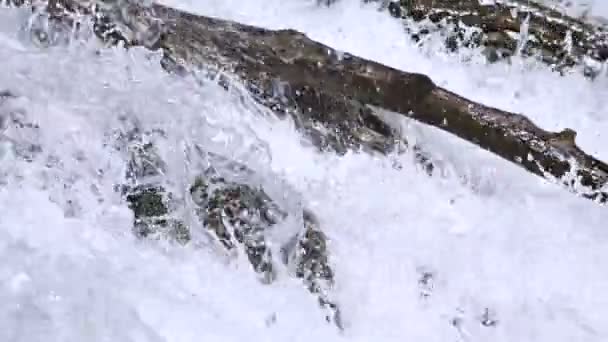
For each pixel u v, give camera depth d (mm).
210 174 4645
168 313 4230
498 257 4836
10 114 4555
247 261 4527
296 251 4609
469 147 5098
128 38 4816
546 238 4910
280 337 4348
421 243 4840
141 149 4609
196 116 4727
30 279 4133
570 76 5699
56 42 4898
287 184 4816
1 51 4797
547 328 4625
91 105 4641
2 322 3928
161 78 4809
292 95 4867
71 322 4035
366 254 4719
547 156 4707
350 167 4992
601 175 4723
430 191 5027
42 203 4449
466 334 4598
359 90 4738
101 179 4559
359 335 4492
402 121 5008
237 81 4852
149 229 4520
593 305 4707
